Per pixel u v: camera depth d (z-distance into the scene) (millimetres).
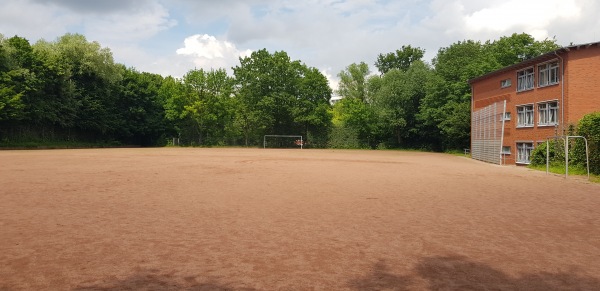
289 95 72188
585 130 23016
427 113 62906
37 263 5703
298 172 20688
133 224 8234
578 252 6648
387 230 8023
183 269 5523
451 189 14812
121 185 14359
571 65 31359
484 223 8852
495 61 53781
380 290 4848
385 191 13883
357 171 22078
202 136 76250
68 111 56375
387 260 6055
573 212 10391
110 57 62125
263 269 5574
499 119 33938
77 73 58844
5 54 47219
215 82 73625
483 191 14438
